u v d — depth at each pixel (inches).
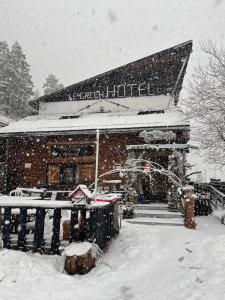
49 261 262.8
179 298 189.3
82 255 247.8
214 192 621.9
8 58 1472.7
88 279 233.0
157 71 810.2
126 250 295.4
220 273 213.8
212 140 619.5
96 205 273.6
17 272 228.2
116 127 629.0
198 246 281.9
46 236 322.3
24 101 1455.5
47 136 717.3
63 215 426.6
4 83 1386.6
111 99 825.5
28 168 719.7
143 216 477.1
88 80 842.8
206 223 477.4
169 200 503.5
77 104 854.5
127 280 232.1
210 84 634.2
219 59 639.8
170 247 294.4
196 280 212.1
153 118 664.4
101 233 288.0
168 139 600.4
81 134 692.7
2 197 396.8
